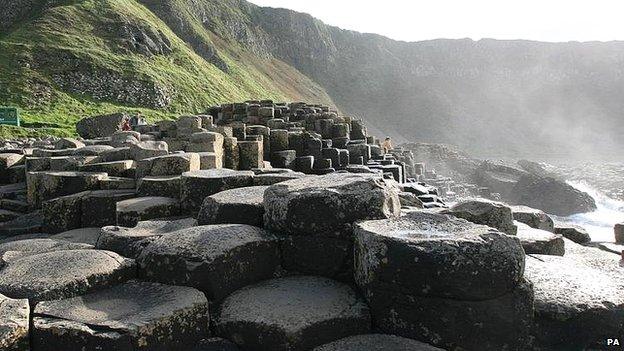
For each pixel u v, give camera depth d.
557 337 5.02
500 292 4.55
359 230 5.11
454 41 183.50
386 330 4.77
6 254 5.92
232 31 135.25
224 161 15.58
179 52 71.75
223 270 5.13
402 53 183.62
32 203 10.71
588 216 30.97
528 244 6.88
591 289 5.34
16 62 50.81
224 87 70.62
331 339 4.62
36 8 68.56
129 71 56.50
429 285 4.52
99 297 4.89
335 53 173.38
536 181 35.84
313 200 5.54
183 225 6.74
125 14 69.50
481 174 43.44
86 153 12.66
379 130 141.88
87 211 8.97
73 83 51.44
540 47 176.25
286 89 124.19
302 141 21.34
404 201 10.23
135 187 9.99
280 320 4.56
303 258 5.64
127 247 5.96
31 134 32.94
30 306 4.61
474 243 4.52
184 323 4.57
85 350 4.15
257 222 6.30
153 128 23.69
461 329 4.54
